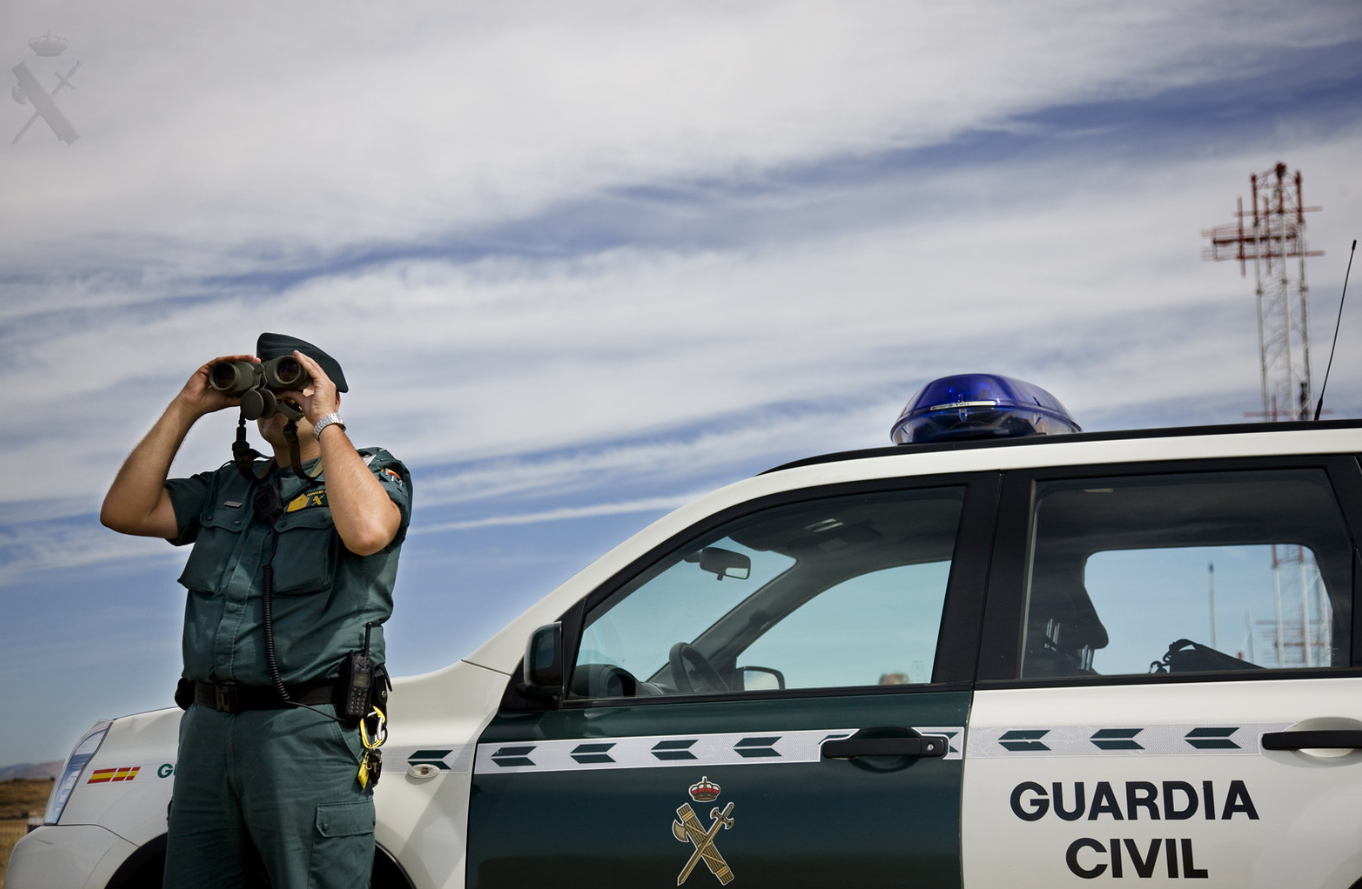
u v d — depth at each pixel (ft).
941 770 9.10
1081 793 8.80
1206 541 9.47
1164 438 9.87
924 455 10.32
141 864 10.67
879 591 10.01
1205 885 8.49
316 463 10.33
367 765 9.70
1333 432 9.56
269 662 9.46
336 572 9.77
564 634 10.47
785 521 10.43
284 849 9.43
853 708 9.53
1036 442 10.14
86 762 11.28
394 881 10.36
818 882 9.12
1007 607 9.57
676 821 9.52
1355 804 8.37
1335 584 9.10
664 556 10.58
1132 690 9.08
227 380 9.87
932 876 8.91
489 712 10.43
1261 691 8.85
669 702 10.02
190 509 10.57
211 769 9.62
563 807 9.82
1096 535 9.68
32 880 10.94
